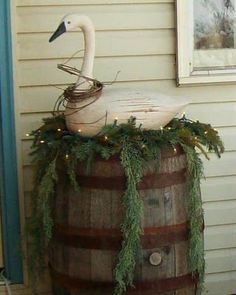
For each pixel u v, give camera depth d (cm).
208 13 361
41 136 310
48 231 298
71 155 285
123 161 278
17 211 353
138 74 357
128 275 284
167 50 359
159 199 286
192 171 294
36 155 328
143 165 281
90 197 285
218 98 369
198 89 365
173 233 291
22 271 359
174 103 298
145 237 286
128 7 352
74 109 292
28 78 347
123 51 354
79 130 292
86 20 307
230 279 384
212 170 373
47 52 347
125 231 279
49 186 293
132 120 288
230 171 376
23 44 345
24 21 343
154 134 289
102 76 354
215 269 381
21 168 351
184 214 294
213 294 382
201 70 363
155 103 292
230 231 380
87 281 292
